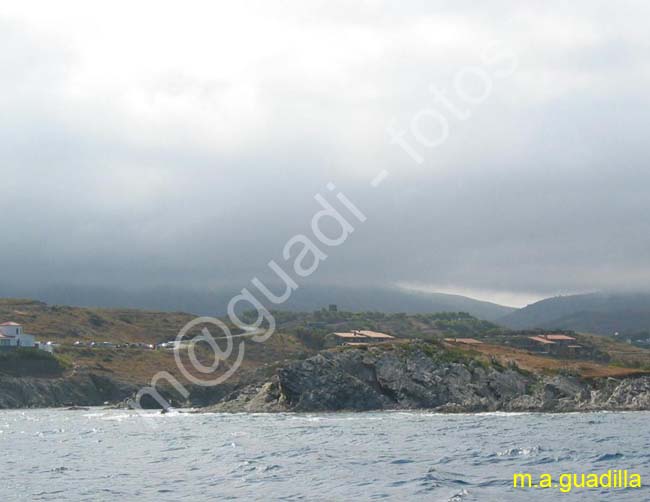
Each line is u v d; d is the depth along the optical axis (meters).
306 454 66.44
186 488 48.59
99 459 67.06
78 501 44.75
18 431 106.69
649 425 97.12
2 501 45.56
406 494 44.97
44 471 59.16
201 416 133.50
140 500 44.56
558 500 41.78
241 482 50.56
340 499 43.69
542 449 66.88
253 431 95.19
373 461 60.66
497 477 50.66
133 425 114.62
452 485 47.62
